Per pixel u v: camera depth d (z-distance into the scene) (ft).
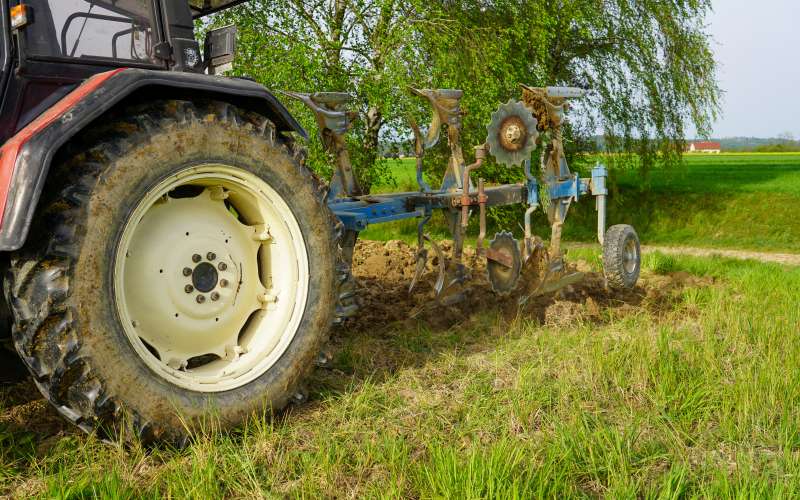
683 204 64.69
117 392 8.39
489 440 9.61
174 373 9.14
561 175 18.66
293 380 10.28
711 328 15.33
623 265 19.35
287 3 36.45
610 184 63.05
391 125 38.58
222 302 10.05
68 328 7.99
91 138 8.66
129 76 8.60
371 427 9.96
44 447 9.09
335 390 11.41
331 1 40.24
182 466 8.40
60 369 7.98
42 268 8.00
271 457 8.86
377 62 38.86
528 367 12.66
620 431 9.95
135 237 9.32
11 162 7.86
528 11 49.47
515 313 17.08
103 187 8.32
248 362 9.97
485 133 44.37
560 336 14.94
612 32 57.72
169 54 9.86
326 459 8.50
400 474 8.28
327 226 10.87
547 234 51.34
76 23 9.11
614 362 12.56
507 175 45.32
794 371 11.94
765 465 8.99
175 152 9.02
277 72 32.40
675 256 30.53
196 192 10.18
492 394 11.47
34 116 8.74
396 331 15.25
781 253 43.32
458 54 43.06
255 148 9.91
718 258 31.91
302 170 10.57
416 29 39.50
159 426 8.75
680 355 13.44
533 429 10.12
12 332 8.11
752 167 147.54
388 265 21.57
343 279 11.10
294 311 10.44
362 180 40.75
